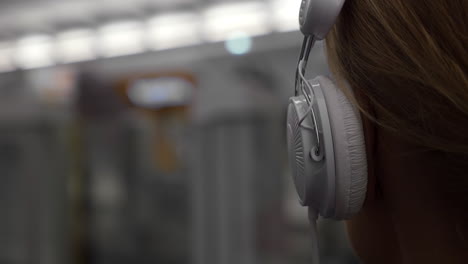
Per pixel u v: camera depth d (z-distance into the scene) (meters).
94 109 4.28
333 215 0.40
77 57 4.22
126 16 3.62
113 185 4.26
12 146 4.65
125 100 4.11
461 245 0.36
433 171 0.36
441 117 0.34
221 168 3.53
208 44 3.51
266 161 3.34
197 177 3.65
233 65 3.45
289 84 3.25
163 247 3.95
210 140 3.59
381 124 0.36
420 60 0.33
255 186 3.38
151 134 4.01
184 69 3.69
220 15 3.34
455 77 0.33
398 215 0.39
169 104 3.87
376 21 0.35
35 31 3.98
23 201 4.59
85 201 4.38
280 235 3.26
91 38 3.97
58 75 4.37
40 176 4.53
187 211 3.78
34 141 4.53
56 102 4.43
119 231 4.23
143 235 4.09
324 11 0.38
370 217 0.43
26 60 4.37
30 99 4.53
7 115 4.64
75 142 4.41
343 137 0.37
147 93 3.96
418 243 0.38
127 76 4.02
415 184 0.37
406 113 0.35
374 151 0.39
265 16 3.17
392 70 0.34
